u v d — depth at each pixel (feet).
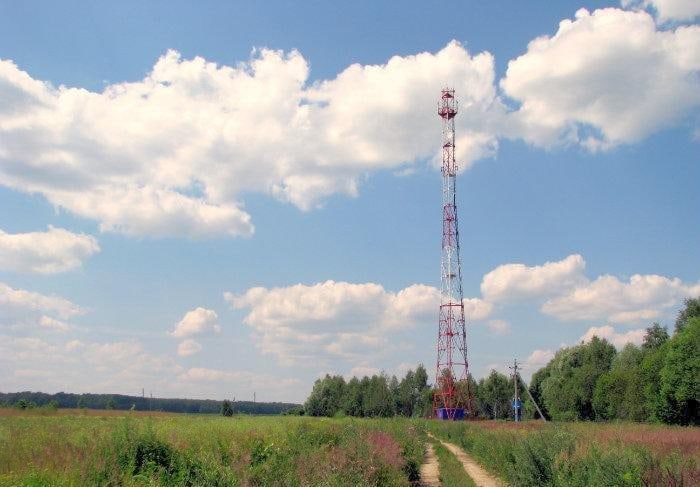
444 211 262.67
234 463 62.75
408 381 459.73
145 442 60.95
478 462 124.16
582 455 67.15
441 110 261.24
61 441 58.95
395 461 83.97
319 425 127.24
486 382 417.49
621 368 301.84
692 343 192.75
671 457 61.62
